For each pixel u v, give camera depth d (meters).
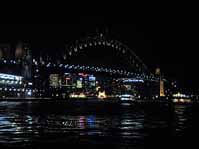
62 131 48.50
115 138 40.59
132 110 120.38
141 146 34.59
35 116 81.12
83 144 35.47
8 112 97.19
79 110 111.94
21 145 34.78
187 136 43.22
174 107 159.25
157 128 54.00
